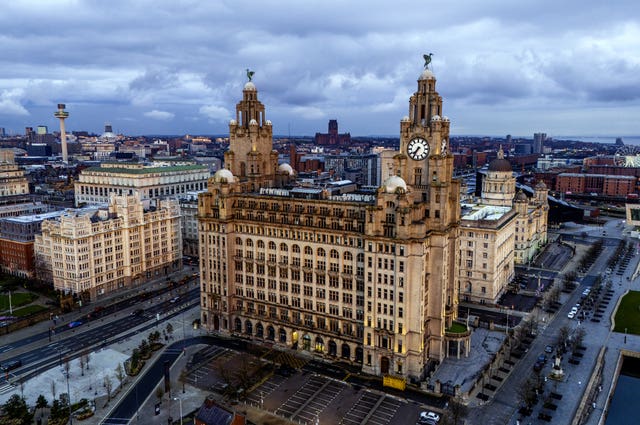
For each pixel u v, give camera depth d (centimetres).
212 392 14050
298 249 16250
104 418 12775
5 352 16450
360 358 15638
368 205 14512
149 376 14950
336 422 12600
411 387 14212
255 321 17362
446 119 15488
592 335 17650
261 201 16950
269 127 19288
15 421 12062
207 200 17588
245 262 17338
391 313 14400
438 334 15238
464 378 14625
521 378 14650
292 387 14325
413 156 15425
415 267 14038
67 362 14950
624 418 13450
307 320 16438
